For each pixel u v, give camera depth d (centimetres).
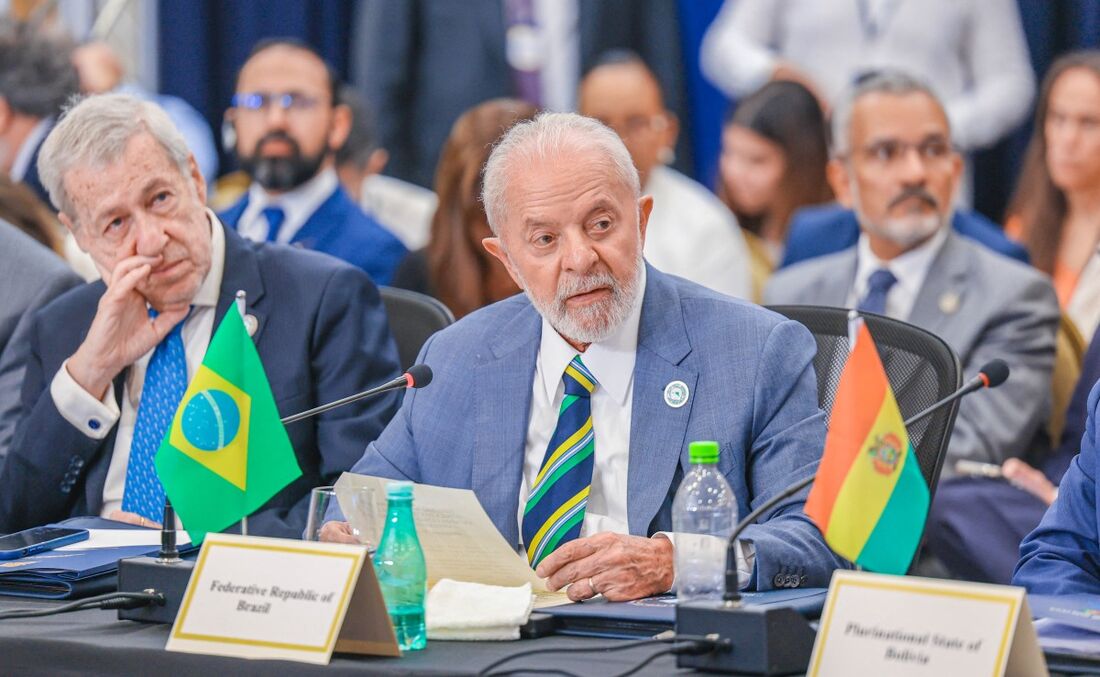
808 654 568
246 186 1791
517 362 812
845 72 1781
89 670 621
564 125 776
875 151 1336
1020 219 1490
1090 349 1192
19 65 1642
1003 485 1222
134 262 912
